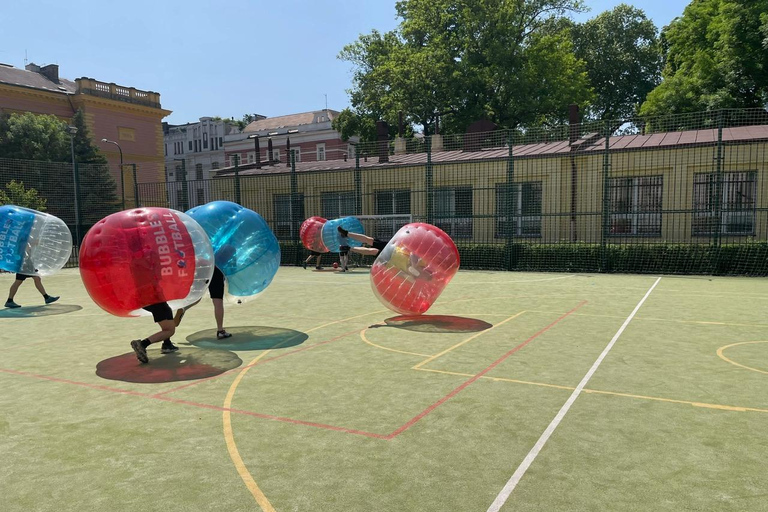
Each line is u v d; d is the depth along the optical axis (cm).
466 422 396
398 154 2531
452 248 819
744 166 1623
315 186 2281
